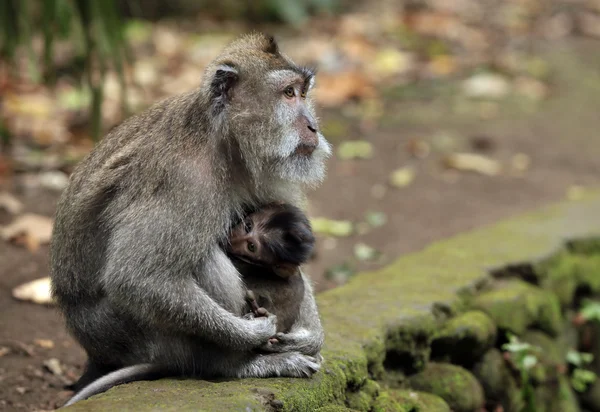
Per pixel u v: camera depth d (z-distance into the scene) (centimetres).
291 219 805
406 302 1019
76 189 824
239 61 808
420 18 2483
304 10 2450
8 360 977
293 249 795
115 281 759
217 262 776
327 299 1023
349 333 922
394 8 2614
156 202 758
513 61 2252
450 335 1020
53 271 838
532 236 1277
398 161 1695
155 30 2267
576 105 2025
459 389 996
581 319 1248
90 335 825
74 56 1838
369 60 2167
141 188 770
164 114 806
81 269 812
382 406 880
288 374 795
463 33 2420
